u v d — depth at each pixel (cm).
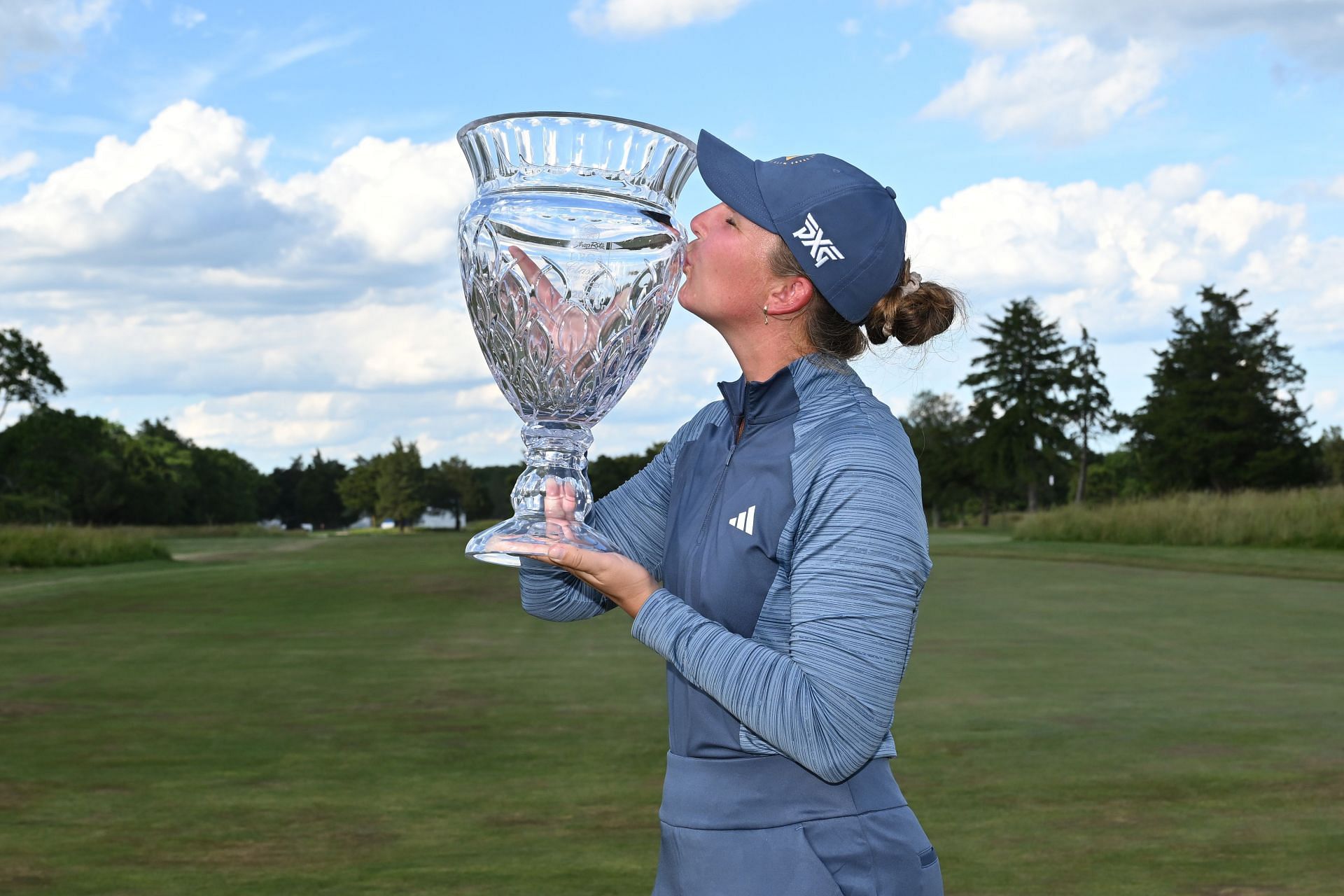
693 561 152
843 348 158
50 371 7144
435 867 391
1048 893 364
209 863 396
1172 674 809
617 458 5259
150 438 12256
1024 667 844
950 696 721
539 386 145
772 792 148
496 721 655
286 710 696
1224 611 1251
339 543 4397
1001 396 8450
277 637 1098
